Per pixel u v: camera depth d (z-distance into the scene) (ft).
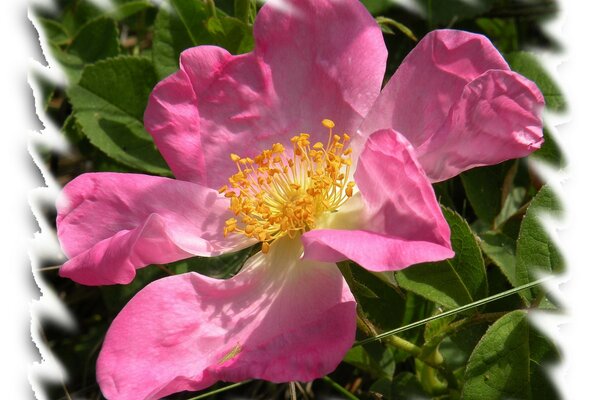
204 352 0.65
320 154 0.70
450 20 0.85
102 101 0.82
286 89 0.71
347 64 0.70
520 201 0.80
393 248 0.60
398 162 0.62
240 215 0.70
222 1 0.84
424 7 0.85
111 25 0.85
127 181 0.69
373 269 0.60
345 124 0.71
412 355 0.74
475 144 0.66
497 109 0.65
